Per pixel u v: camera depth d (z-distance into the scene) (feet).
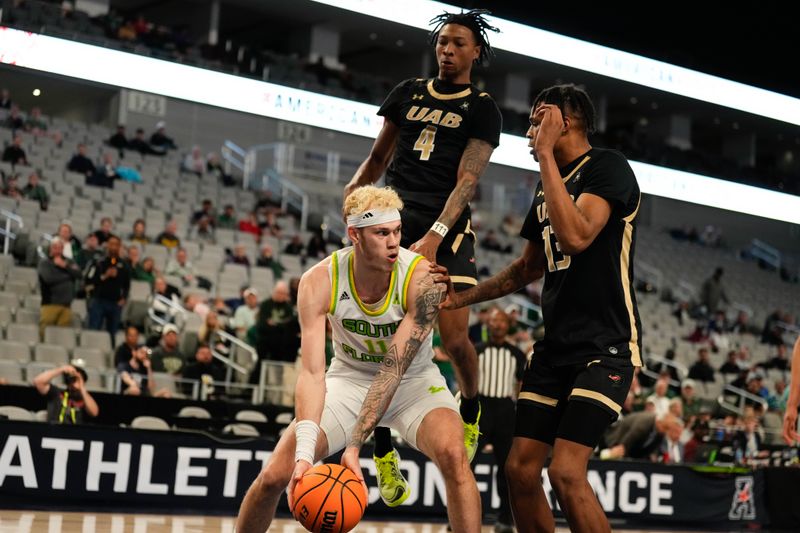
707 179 56.95
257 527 11.67
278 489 11.34
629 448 28.45
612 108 81.76
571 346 11.41
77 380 23.44
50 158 50.80
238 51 56.24
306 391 10.70
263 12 70.33
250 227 50.26
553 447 11.34
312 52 71.87
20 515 19.16
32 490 20.39
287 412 26.89
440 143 13.73
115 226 44.11
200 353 28.63
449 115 13.71
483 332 30.40
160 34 54.54
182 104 64.54
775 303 72.59
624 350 11.28
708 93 56.59
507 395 21.94
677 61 55.42
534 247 12.50
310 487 10.01
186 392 28.09
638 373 37.37
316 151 65.92
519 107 76.54
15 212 41.93
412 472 23.31
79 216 44.27
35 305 34.27
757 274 75.87
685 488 26.02
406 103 14.14
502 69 74.43
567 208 10.72
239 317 34.09
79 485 20.81
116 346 31.12
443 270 11.53
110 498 21.04
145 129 63.21
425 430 11.56
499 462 21.85
